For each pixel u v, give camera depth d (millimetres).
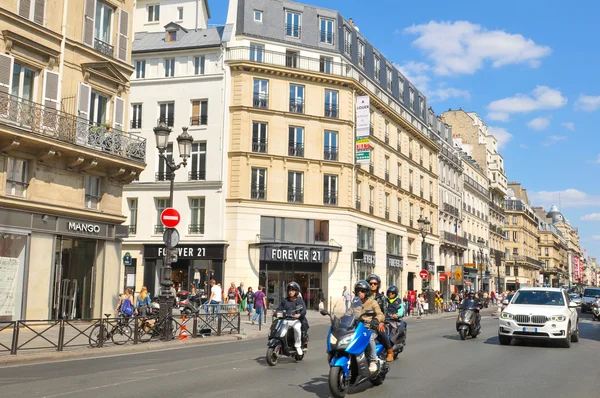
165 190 39031
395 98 51906
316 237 40250
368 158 41312
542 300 17906
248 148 38875
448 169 66312
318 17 43094
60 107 21516
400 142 51812
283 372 11422
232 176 38562
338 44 43188
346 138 41812
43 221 21062
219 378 10562
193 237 38344
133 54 40469
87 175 23078
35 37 20750
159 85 40062
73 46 22266
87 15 22984
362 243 43812
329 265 40156
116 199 24547
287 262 39594
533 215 119000
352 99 42562
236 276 37562
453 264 66625
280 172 39594
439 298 48844
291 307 13156
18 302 20156
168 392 9031
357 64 45625
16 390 9203
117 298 24422
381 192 47344
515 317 16891
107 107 24094
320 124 41125
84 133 21969
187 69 39938
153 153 39688
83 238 23141
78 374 11031
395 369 11922
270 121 39688
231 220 38156
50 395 8758
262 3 41594
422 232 42781
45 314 21094
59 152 21047
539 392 9336
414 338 20219
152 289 38906
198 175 38938
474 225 77500
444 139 66688
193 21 47406
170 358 13906
